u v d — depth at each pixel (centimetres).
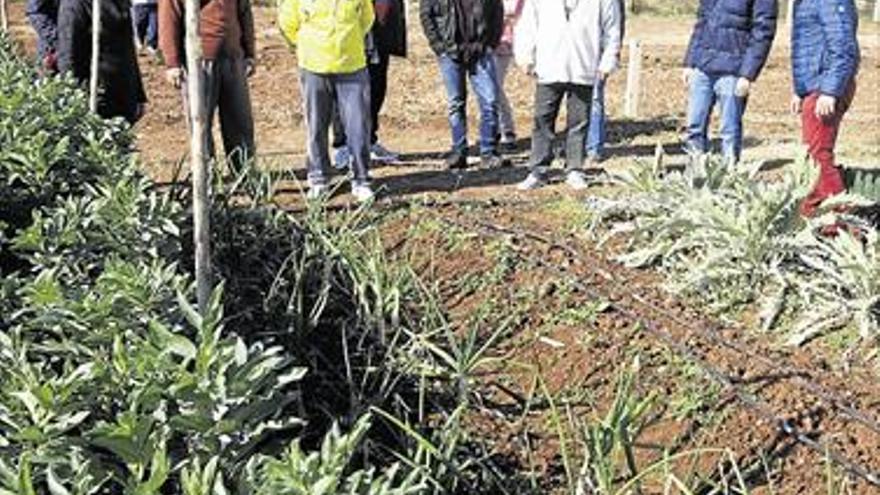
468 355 499
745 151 1059
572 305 596
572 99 814
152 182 591
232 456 335
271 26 2006
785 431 476
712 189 683
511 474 468
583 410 512
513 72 1559
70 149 593
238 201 705
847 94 682
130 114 821
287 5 757
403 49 921
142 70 1483
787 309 578
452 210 757
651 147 1095
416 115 1262
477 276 639
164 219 487
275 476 300
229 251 602
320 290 556
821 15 665
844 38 665
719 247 613
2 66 760
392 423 471
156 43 1166
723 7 784
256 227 627
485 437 489
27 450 319
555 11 795
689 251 645
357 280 556
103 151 577
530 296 610
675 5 2553
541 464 477
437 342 564
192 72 393
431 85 1480
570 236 697
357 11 755
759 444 473
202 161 396
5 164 552
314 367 518
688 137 828
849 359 533
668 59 1802
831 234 649
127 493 304
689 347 544
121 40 802
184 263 556
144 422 315
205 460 331
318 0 741
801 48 681
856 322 559
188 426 327
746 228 606
